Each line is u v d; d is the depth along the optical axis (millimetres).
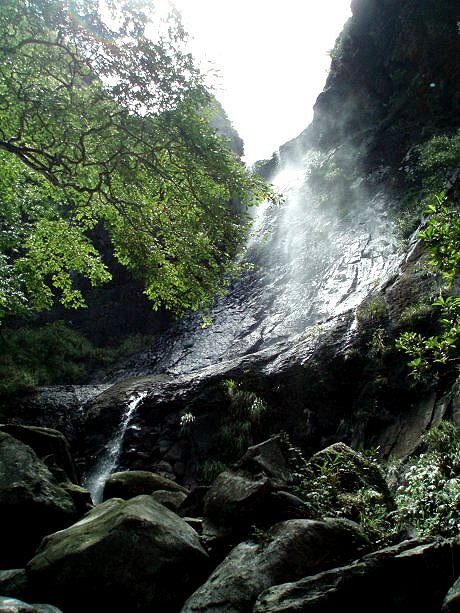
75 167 9414
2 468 5156
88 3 8156
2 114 8938
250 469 5398
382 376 11180
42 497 5027
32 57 8383
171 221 10711
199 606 3818
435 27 21766
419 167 19391
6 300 12086
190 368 18281
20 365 20000
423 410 9742
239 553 4281
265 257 23875
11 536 4895
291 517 4832
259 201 10148
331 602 3521
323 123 27922
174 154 9430
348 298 16453
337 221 21766
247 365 14305
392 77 24219
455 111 21141
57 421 15852
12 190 11430
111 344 24594
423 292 12086
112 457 14094
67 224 11883
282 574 3965
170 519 4621
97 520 4508
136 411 14859
